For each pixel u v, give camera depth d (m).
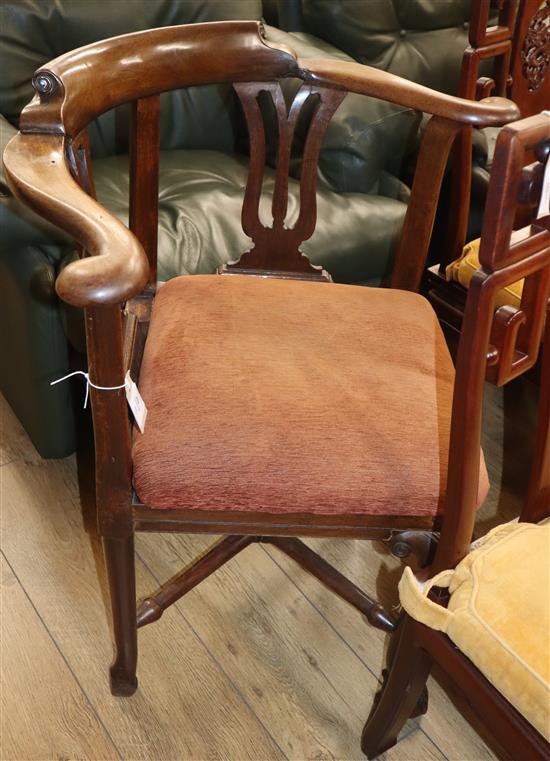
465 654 0.85
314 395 1.00
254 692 1.27
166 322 1.11
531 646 0.80
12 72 1.70
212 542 1.51
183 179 1.77
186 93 1.93
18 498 1.56
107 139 1.89
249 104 1.17
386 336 1.12
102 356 0.83
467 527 0.89
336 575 1.27
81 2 1.75
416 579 0.91
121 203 1.64
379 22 2.02
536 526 0.93
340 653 1.34
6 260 1.40
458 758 1.21
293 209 1.70
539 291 0.80
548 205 0.71
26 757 1.17
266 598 1.42
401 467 0.95
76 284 0.71
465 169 1.53
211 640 1.34
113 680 1.20
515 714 0.81
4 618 1.35
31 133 0.95
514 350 0.85
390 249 1.73
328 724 1.24
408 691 1.05
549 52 1.65
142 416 0.94
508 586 0.85
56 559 1.45
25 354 1.48
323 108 1.18
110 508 0.96
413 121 1.78
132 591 1.07
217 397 0.97
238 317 1.12
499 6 1.48
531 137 0.65
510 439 1.79
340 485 0.93
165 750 1.19
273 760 1.19
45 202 0.82
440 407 1.02
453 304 1.60
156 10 1.85
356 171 1.75
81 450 1.68
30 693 1.24
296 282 1.23
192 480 0.92
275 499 0.93
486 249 0.70
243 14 1.95
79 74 0.99
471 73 1.48
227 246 1.56
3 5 1.67
